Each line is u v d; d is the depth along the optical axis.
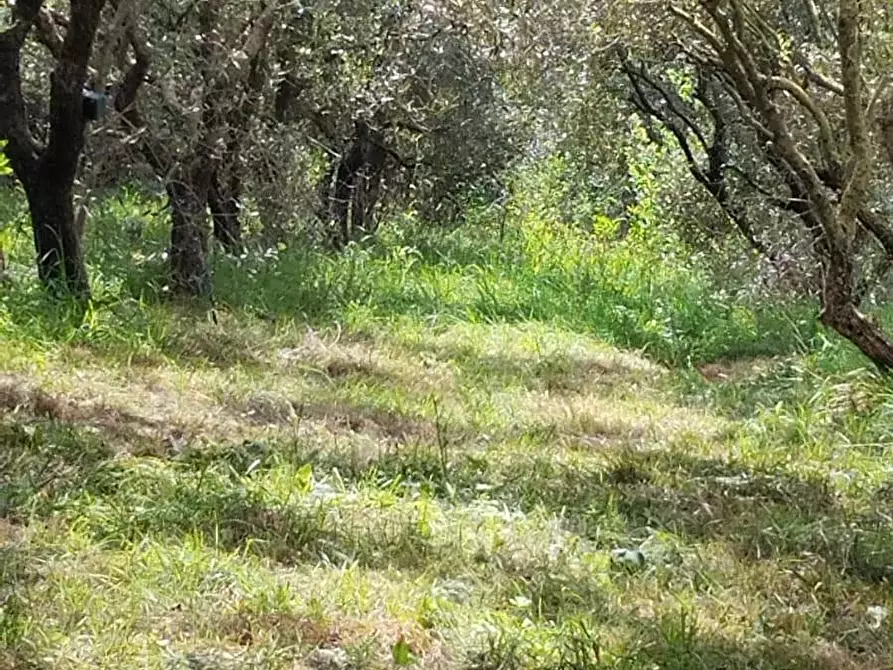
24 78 11.40
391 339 9.31
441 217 17.20
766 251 12.18
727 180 12.86
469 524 5.09
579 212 17.41
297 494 5.18
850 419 7.28
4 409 5.93
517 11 12.23
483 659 3.82
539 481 5.84
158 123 9.47
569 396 8.23
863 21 8.11
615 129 14.39
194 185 9.58
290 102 13.04
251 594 4.10
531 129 16.09
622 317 10.90
